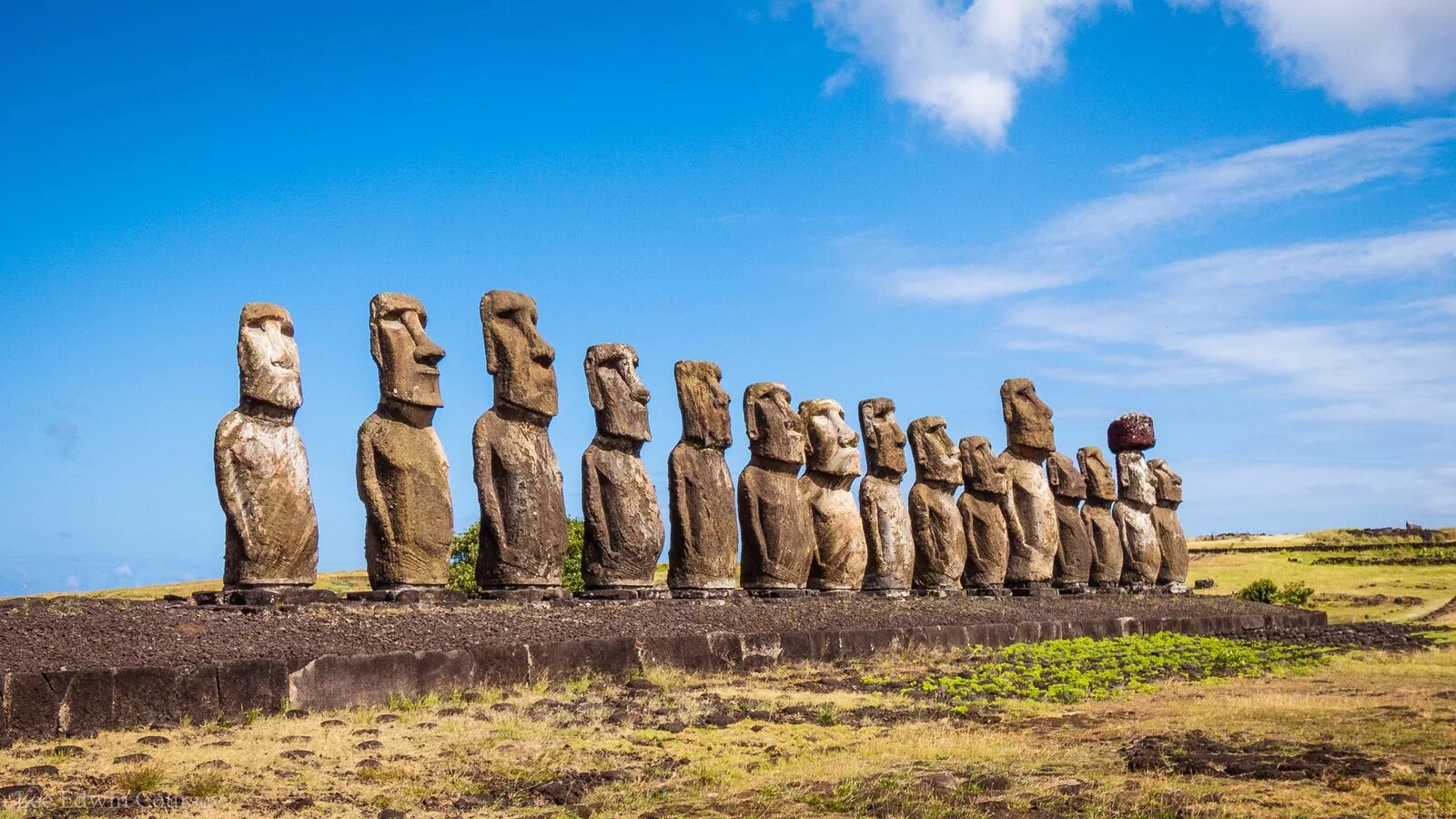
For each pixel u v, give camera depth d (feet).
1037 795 37.70
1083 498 118.73
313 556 63.36
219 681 42.86
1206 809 35.65
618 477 76.54
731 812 36.06
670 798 37.50
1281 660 79.00
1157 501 131.54
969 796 37.73
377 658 47.29
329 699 45.68
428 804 35.37
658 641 58.90
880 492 96.68
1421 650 88.94
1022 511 110.11
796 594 86.22
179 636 46.47
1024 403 112.06
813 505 91.25
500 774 39.01
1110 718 53.31
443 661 49.47
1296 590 142.10
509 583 69.56
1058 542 115.44
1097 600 108.68
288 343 63.52
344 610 56.49
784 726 48.60
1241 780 39.75
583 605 67.72
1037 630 83.71
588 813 35.37
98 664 41.68
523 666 52.49
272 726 42.37
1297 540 206.28
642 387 77.87
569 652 54.60
